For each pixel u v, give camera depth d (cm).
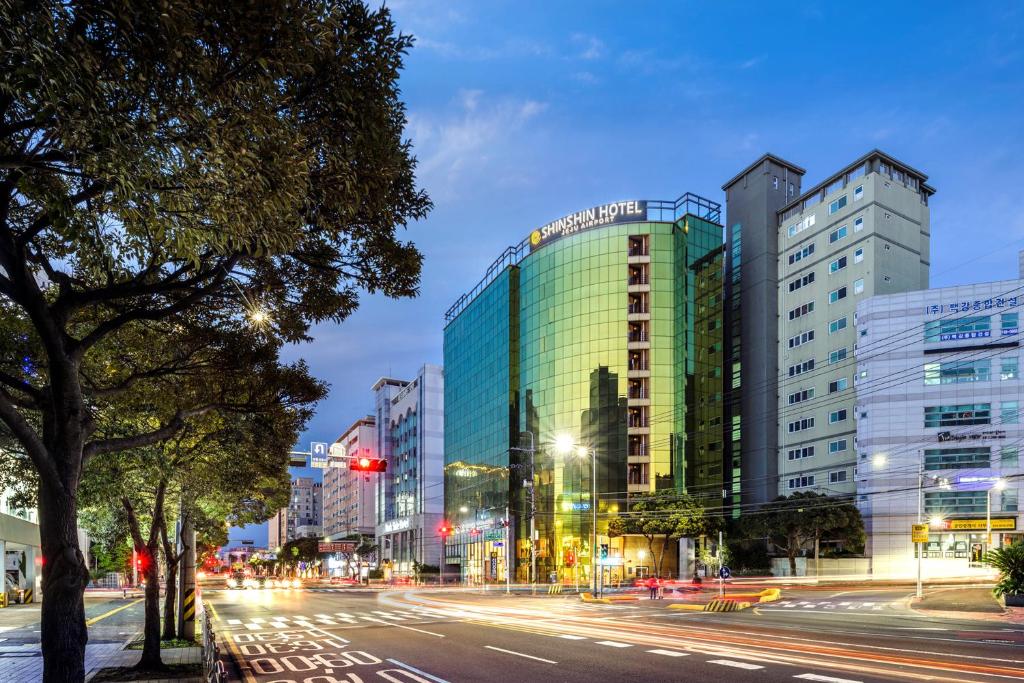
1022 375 6172
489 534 9981
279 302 1143
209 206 632
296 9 614
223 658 1888
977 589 4662
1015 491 6025
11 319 1042
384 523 14450
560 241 9244
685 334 8531
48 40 491
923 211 7769
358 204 844
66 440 762
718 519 7250
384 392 15262
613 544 8175
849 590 5200
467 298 12000
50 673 708
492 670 1584
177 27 543
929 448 6406
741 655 1688
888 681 1273
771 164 8631
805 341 7881
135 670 1647
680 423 8300
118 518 2598
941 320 6538
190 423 1449
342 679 1502
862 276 7250
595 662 1653
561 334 8994
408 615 3441
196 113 579
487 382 10600
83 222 632
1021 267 6450
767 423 8112
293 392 1316
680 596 4944
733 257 8956
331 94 740
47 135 581
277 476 1678
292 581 11662
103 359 1227
